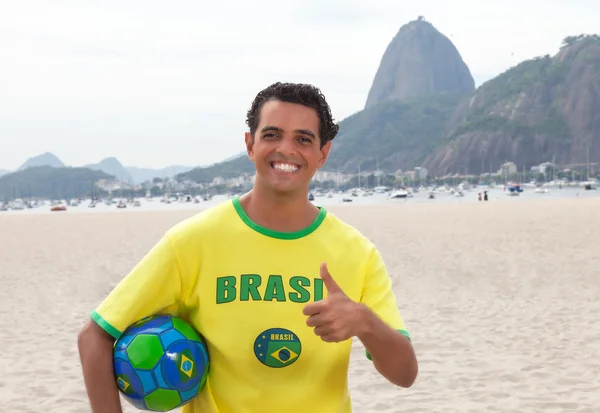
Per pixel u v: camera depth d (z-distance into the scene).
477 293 10.55
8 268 15.63
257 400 1.92
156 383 1.87
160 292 1.93
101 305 1.91
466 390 5.60
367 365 6.43
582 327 7.93
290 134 1.94
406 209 49.31
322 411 1.96
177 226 2.00
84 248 20.61
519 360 6.51
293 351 1.92
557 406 5.12
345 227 2.09
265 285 1.93
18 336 8.11
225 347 1.92
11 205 195.75
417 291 10.89
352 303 1.79
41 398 5.64
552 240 18.55
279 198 1.96
